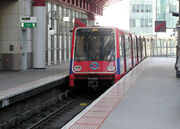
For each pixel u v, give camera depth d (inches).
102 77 706.2
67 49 1515.7
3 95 472.7
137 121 317.1
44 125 487.2
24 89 541.0
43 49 1037.8
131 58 981.8
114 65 703.7
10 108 494.6
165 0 2972.4
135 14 3233.3
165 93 502.9
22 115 517.0
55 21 1352.1
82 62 708.0
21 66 952.9
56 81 700.0
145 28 3228.3
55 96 714.2
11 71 940.0
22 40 963.3
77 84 724.7
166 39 1936.5
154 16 3203.7
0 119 462.9
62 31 1417.3
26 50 981.2
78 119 327.3
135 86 585.0
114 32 712.4
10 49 945.5
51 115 552.1
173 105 403.2
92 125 302.8
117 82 645.9
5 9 944.3
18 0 940.0
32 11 1039.6
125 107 390.0
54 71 957.2
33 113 565.6
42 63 1034.7
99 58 706.2
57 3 1316.4
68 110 611.2
